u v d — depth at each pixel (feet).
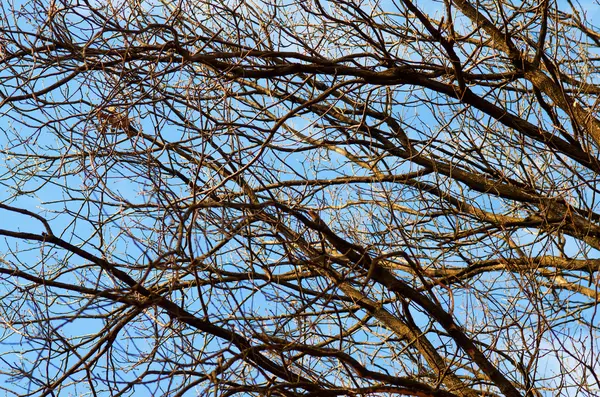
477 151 27.76
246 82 29.58
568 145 26.03
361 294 25.59
